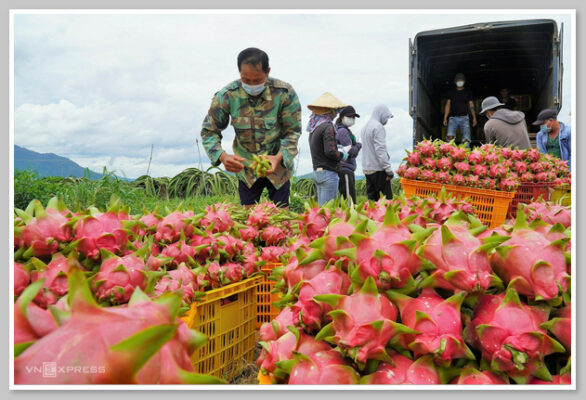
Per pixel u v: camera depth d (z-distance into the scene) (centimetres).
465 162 505
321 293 139
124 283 158
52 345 89
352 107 823
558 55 814
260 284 332
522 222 141
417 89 866
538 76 1015
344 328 122
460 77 966
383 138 785
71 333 90
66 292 153
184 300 207
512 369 121
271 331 170
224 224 304
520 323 122
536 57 970
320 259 158
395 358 126
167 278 213
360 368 119
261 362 153
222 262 288
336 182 656
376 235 136
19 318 105
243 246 297
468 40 931
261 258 333
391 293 129
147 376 91
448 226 139
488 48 957
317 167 653
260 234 357
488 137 723
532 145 1004
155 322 95
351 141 844
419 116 876
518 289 130
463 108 969
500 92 1082
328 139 634
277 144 502
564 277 126
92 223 177
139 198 796
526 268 128
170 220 259
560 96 808
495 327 121
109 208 189
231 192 1149
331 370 122
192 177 1131
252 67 437
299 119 490
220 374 271
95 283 158
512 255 131
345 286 142
